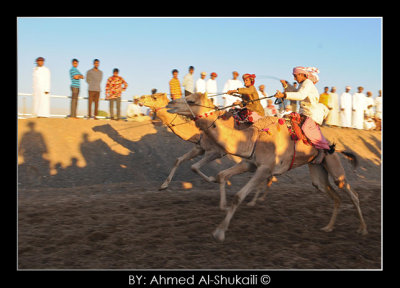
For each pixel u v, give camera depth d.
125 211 7.78
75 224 6.90
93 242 6.13
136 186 10.78
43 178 11.09
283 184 12.28
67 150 12.70
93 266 5.27
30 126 13.34
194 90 15.62
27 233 6.38
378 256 5.88
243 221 7.30
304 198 9.36
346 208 8.62
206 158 9.13
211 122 6.29
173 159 13.47
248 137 6.33
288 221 7.48
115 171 12.21
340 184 6.96
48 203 8.30
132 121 15.44
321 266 5.45
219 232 5.97
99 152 13.07
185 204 8.46
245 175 12.77
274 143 6.34
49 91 14.45
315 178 7.26
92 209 7.86
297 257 5.73
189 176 12.63
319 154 6.82
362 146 18.86
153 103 8.93
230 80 15.89
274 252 5.89
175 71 14.23
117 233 6.47
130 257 5.59
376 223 7.66
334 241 6.51
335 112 20.22
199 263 5.43
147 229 6.72
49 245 5.95
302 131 6.59
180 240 6.25
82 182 11.33
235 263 5.46
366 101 21.77
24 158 11.78
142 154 13.48
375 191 10.80
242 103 7.42
